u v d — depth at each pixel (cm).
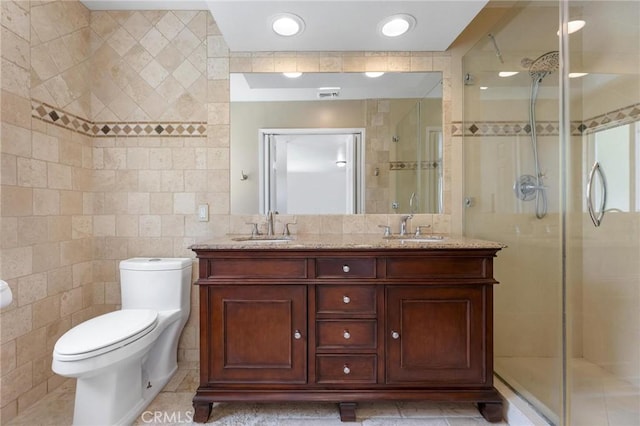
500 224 195
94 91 206
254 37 191
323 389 148
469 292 150
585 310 174
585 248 174
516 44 188
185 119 208
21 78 156
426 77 211
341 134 212
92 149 206
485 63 201
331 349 149
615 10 166
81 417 138
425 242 158
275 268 150
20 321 156
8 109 150
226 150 209
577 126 177
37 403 163
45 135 171
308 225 210
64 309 183
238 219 209
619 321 165
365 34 189
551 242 178
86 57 201
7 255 150
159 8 206
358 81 211
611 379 164
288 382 149
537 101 184
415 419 151
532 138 185
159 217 208
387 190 211
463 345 149
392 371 149
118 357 133
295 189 211
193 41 208
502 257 194
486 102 201
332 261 150
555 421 140
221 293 150
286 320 149
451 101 210
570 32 174
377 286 149
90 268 204
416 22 177
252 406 160
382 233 210
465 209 209
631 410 148
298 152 212
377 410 157
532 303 183
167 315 174
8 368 150
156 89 207
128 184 207
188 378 187
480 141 204
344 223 211
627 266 163
